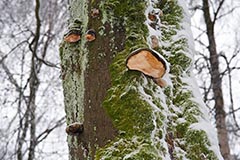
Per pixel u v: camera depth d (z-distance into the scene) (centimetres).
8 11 806
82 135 161
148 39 173
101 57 169
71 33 182
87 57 173
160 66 156
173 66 180
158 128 150
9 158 663
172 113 165
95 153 153
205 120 169
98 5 178
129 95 154
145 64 155
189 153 158
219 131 711
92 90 165
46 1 827
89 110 162
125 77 158
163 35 188
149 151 141
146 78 158
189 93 173
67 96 181
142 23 174
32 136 687
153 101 155
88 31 174
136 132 147
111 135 151
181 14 198
